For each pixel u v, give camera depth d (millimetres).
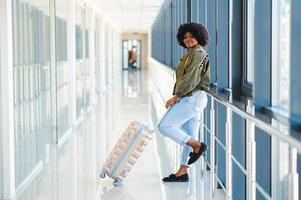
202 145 4367
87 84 10758
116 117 9328
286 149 3223
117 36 24484
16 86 4508
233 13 4117
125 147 4648
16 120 4496
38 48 5508
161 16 15062
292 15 2568
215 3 5344
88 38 11227
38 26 5512
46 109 6020
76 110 8516
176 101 4324
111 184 4660
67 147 6543
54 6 6625
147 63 33469
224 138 4734
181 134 4348
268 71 3277
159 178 4863
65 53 7887
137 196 4273
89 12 11445
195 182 4727
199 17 6082
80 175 5020
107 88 16531
